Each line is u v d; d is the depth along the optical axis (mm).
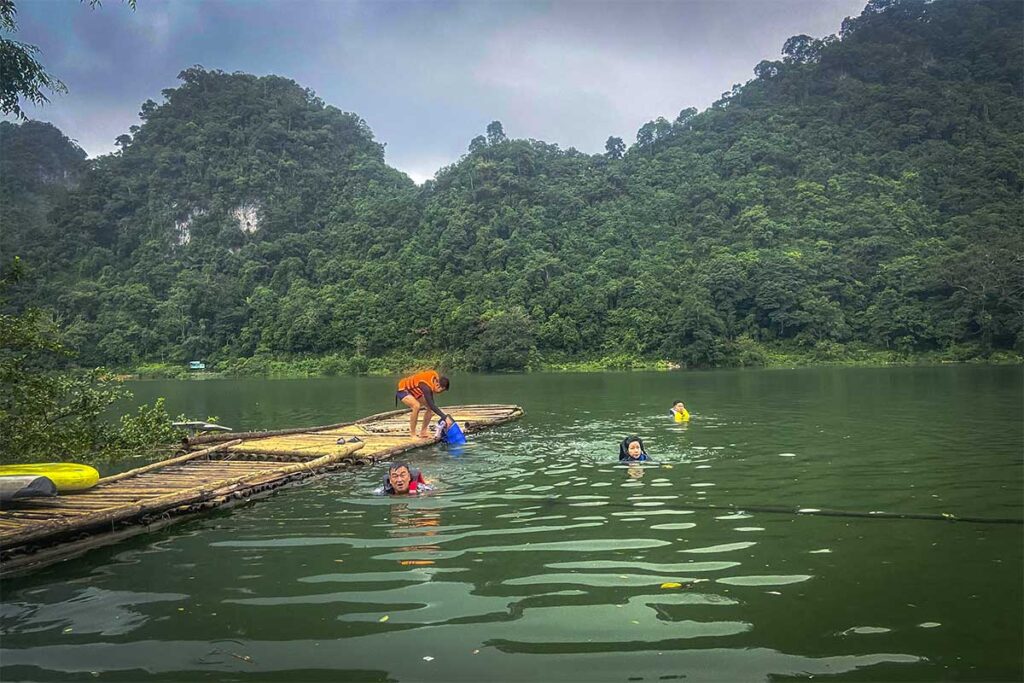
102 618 3859
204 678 3045
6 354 9008
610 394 26000
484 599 3982
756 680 2918
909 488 7203
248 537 5719
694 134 105438
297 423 17984
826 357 63188
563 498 6902
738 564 4586
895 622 3539
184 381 58312
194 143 108500
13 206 113062
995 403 18078
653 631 3463
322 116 118375
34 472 6992
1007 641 3271
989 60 117312
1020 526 5570
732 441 11383
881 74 116188
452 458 9992
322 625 3643
